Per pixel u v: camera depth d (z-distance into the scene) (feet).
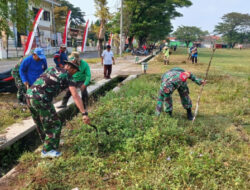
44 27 117.19
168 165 11.80
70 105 21.49
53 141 12.87
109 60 35.55
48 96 11.98
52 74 11.82
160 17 129.49
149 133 14.25
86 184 10.80
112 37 123.75
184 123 17.21
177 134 14.24
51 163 12.01
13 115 18.56
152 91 26.50
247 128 16.79
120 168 12.01
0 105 21.29
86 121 12.34
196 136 14.98
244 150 13.64
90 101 25.11
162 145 13.53
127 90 27.02
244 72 45.11
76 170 11.76
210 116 19.15
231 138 14.93
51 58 89.51
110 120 16.60
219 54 128.06
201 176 10.84
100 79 36.01
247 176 11.10
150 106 20.06
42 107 12.00
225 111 20.22
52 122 12.53
